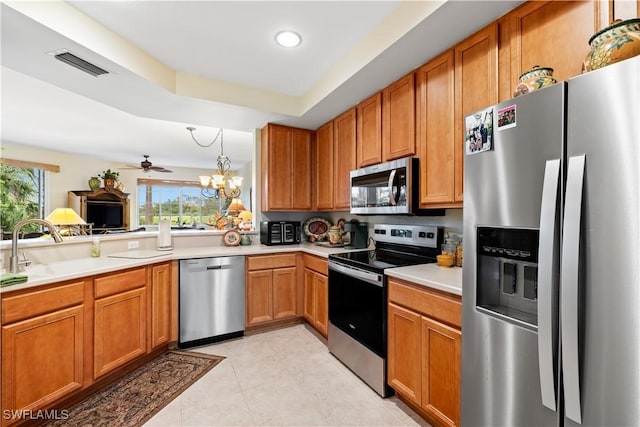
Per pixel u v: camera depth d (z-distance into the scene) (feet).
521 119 3.40
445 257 6.18
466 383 4.21
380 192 7.55
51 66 6.45
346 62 7.25
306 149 11.37
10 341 4.85
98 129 14.37
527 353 3.40
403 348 5.69
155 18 5.84
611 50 2.95
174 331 8.35
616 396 2.62
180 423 5.40
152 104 8.66
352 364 7.09
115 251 8.64
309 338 9.16
